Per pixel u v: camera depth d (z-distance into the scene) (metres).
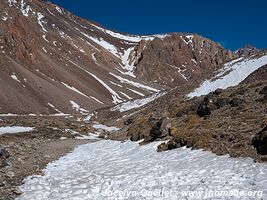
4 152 21.86
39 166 21.44
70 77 149.12
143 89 199.62
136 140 33.03
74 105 116.81
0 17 143.12
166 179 16.28
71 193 14.61
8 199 13.79
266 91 32.06
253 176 15.03
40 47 163.38
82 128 56.72
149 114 52.44
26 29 156.75
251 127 22.81
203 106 33.16
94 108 123.06
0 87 98.81
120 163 22.50
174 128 28.61
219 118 28.95
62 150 31.28
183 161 20.19
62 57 174.75
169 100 65.25
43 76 131.88
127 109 87.88
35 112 96.06
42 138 42.62
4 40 131.50
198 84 66.62
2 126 54.06
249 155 18.28
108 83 177.38
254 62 62.16
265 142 18.00
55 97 113.88
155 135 29.61
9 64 115.19
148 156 24.34
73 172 19.80
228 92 40.09
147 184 15.68
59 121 67.50
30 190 15.16
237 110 29.44
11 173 18.06
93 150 31.64
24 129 50.16
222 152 20.03
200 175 16.39
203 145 22.30
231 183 14.45
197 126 27.72
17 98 98.75
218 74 66.88
